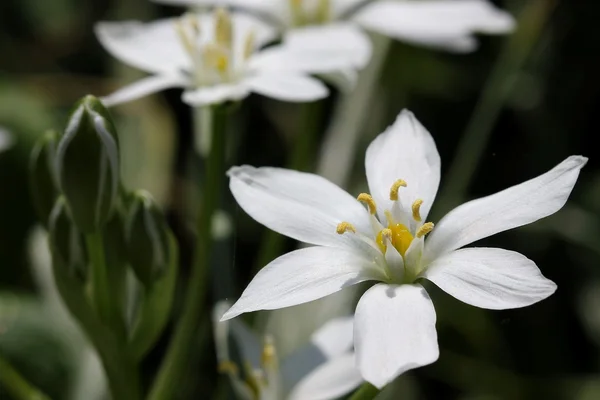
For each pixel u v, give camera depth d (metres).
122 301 0.25
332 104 0.35
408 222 0.23
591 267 0.33
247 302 0.22
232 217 0.28
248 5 0.29
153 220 0.24
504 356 0.32
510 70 0.32
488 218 0.23
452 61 0.35
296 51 0.27
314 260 0.23
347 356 0.25
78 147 0.24
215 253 0.27
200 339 0.30
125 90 0.26
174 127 0.34
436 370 0.32
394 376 0.21
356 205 0.24
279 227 0.23
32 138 0.33
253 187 0.23
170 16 0.37
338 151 0.30
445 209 0.31
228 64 0.27
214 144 0.26
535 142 0.34
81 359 0.30
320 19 0.29
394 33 0.29
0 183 0.33
